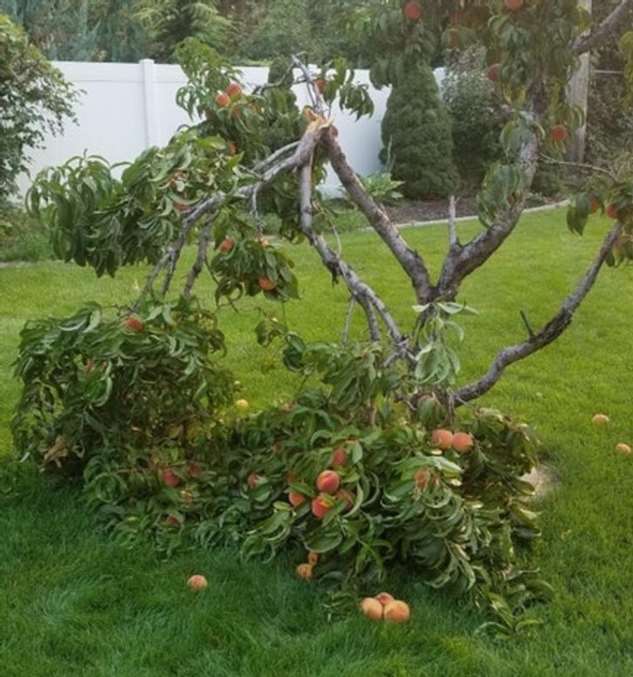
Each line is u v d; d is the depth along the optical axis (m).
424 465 2.51
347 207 10.01
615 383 5.00
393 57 3.53
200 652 2.54
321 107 3.61
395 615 2.64
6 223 8.17
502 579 2.80
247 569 2.96
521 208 3.35
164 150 2.93
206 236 2.99
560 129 3.39
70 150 9.80
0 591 2.82
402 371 2.77
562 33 3.07
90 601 2.77
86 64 9.72
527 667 2.46
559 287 7.00
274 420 3.31
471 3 3.39
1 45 8.18
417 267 3.46
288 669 2.46
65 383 3.35
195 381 3.28
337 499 2.63
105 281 7.18
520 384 4.92
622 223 3.18
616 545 3.21
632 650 2.59
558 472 3.84
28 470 3.65
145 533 3.15
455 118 11.80
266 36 14.31
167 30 14.77
